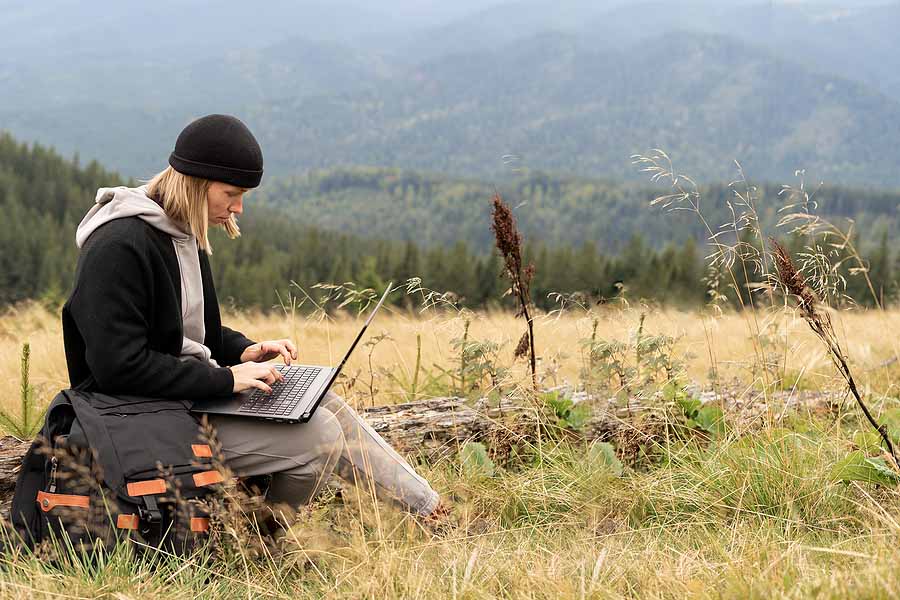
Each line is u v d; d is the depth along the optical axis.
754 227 3.32
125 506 2.30
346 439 2.87
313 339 6.39
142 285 2.51
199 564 2.39
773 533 2.64
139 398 2.50
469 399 3.70
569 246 73.25
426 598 2.21
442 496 3.10
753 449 3.21
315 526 2.63
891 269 44.31
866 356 4.92
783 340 3.85
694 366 4.79
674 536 2.77
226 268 61.59
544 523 3.02
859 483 3.00
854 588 1.96
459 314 3.90
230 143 2.57
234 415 2.64
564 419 3.72
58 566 2.31
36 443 2.43
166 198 2.63
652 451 3.60
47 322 10.21
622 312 4.03
